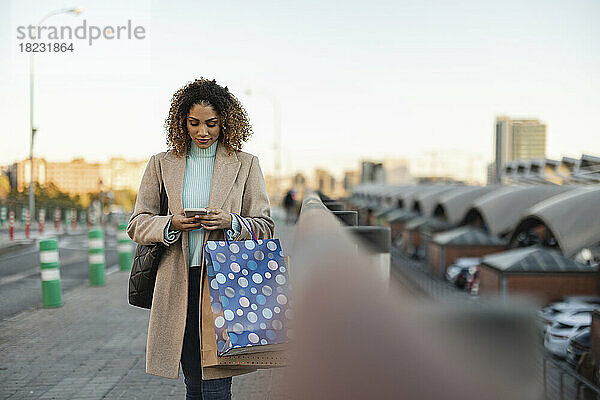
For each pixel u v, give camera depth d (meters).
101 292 13.82
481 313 0.73
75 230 45.09
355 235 3.79
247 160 3.42
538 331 0.71
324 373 0.67
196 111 3.28
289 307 2.95
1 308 11.59
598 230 34.09
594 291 32.97
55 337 8.95
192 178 3.36
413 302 0.87
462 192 61.16
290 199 71.56
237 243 3.04
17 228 42.44
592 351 16.70
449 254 47.12
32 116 41.56
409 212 77.19
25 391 6.24
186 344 3.24
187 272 3.18
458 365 0.64
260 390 5.73
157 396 6.08
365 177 146.88
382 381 0.62
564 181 50.66
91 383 6.54
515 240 44.94
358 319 0.76
